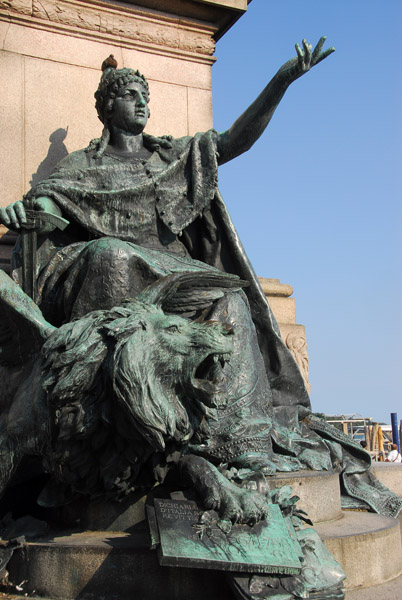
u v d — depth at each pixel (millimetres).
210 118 8156
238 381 5113
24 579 4039
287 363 6160
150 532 3725
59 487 4398
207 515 3838
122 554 3834
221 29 8391
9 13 7199
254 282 6086
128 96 6230
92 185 5922
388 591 4297
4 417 4375
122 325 3910
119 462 4070
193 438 4168
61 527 4488
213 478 4020
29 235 5266
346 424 16125
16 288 4477
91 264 4875
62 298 5129
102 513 4324
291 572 3666
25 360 4488
